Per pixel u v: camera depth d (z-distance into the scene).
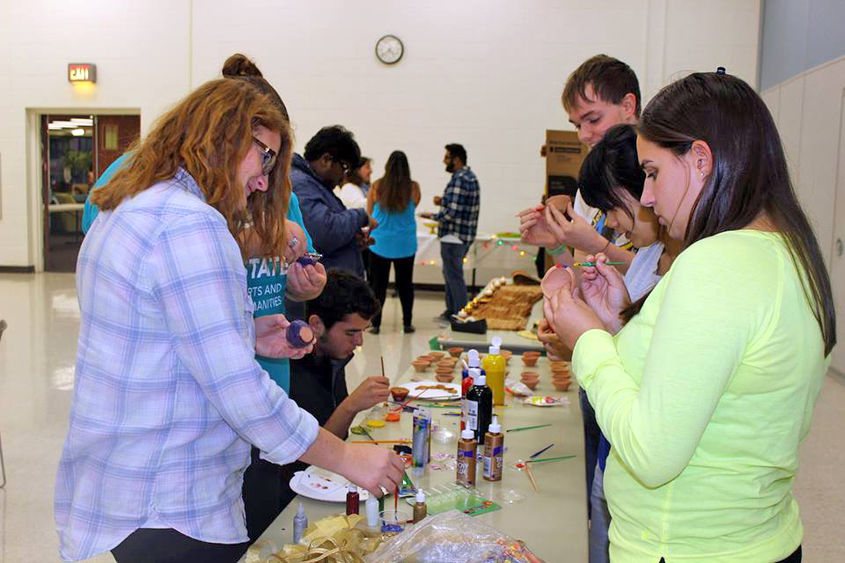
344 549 1.17
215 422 1.18
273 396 1.14
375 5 8.43
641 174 1.59
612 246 2.04
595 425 2.13
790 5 6.74
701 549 1.00
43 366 4.96
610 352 1.05
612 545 1.10
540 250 7.36
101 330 1.13
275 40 8.63
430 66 8.41
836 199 5.35
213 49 8.77
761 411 0.95
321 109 8.64
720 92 1.00
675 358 0.89
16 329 6.10
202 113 1.18
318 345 2.16
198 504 1.17
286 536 1.37
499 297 3.83
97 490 1.16
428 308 7.78
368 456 1.28
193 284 1.09
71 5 8.98
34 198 9.50
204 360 1.10
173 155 1.19
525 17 8.20
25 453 3.43
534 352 2.84
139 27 8.89
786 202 0.99
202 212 1.12
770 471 0.98
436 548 1.14
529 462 1.78
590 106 2.16
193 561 1.17
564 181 5.23
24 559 2.51
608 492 1.10
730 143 0.97
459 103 8.41
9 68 9.20
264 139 1.24
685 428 0.88
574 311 1.13
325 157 3.37
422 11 8.37
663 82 7.98
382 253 6.13
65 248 9.66
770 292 0.91
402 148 8.56
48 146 9.48
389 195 6.02
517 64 8.27
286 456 1.17
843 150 5.23
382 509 1.46
